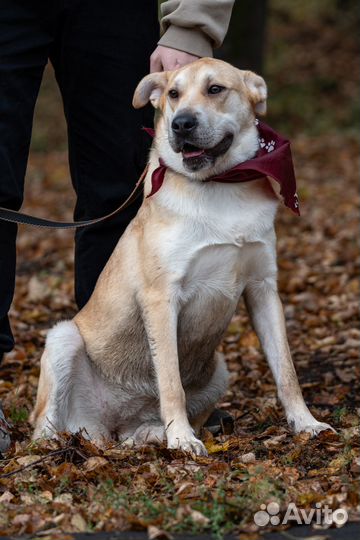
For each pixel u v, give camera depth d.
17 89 5.39
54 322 9.45
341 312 9.29
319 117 27.31
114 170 5.99
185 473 4.50
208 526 3.91
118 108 5.88
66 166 22.48
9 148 5.38
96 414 5.74
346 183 18.31
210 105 5.14
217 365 5.81
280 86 29.25
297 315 9.45
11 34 5.38
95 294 5.71
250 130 5.36
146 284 5.25
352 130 25.62
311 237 13.52
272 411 6.04
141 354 5.55
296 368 7.58
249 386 7.12
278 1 34.75
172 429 5.01
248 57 18.95
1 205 5.41
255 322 5.55
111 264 5.62
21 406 6.44
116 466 4.73
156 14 6.02
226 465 4.58
